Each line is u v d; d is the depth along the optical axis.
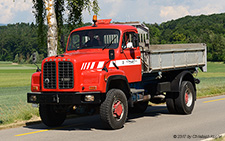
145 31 16.14
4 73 104.81
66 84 9.12
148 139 8.07
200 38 191.12
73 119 11.90
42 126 10.55
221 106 14.57
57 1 15.16
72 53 9.98
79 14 15.21
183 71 12.47
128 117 12.18
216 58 163.75
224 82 34.12
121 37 10.34
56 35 13.56
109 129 9.58
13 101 21.36
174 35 194.12
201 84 29.98
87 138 8.34
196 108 14.08
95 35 10.55
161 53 11.48
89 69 9.27
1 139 8.55
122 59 10.22
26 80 68.62
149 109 14.42
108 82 9.14
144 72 11.03
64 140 8.17
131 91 10.45
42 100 9.29
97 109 9.72
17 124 10.70
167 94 12.45
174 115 12.38
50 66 9.34
